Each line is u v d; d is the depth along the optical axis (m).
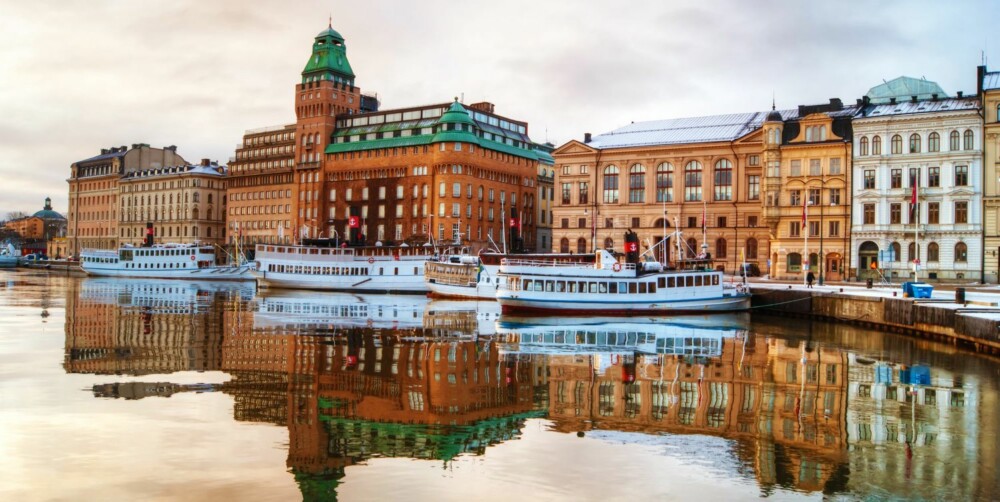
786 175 116.75
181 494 24.94
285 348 54.81
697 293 84.06
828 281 109.88
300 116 187.75
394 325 70.75
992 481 27.05
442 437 31.84
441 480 26.48
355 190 176.62
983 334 53.97
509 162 175.25
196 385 41.44
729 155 128.25
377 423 33.91
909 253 107.94
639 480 26.67
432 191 163.12
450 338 61.31
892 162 109.38
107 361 48.75
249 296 110.81
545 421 34.72
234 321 72.94
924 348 58.25
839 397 40.50
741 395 40.78
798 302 83.38
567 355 53.16
